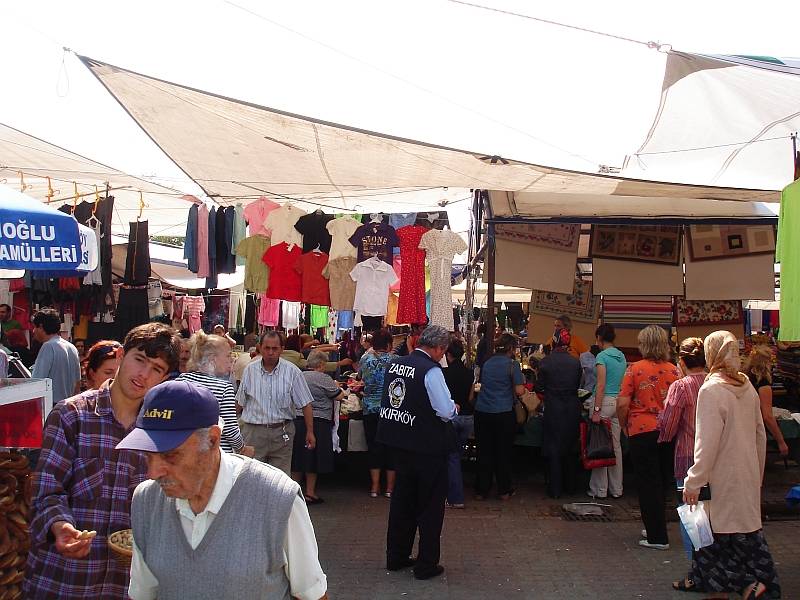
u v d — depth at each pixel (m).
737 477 4.67
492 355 9.24
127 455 3.01
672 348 10.45
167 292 15.82
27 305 10.84
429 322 8.87
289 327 14.41
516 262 9.86
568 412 8.62
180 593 2.20
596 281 10.04
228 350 5.25
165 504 2.28
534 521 7.62
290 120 5.68
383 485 9.29
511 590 5.56
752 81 4.86
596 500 8.52
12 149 7.18
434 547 5.84
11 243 3.37
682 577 5.79
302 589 2.35
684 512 4.78
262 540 2.22
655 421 6.42
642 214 9.12
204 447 2.20
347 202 10.75
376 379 8.66
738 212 9.07
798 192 5.17
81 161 7.57
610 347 8.58
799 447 9.48
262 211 9.00
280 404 6.75
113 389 3.07
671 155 6.09
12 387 3.53
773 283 9.73
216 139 6.59
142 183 8.76
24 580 3.02
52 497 2.87
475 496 8.70
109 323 10.16
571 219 9.21
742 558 4.68
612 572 5.94
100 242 8.74
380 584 5.72
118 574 2.95
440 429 5.87
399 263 9.58
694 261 9.90
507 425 8.49
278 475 2.34
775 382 10.52
